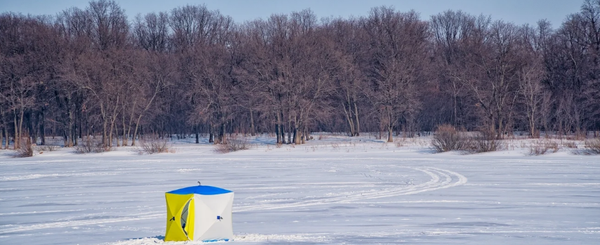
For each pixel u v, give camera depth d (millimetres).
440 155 38938
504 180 23000
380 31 63375
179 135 75125
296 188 21516
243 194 19938
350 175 26234
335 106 67250
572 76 63188
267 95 54156
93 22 66625
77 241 12281
